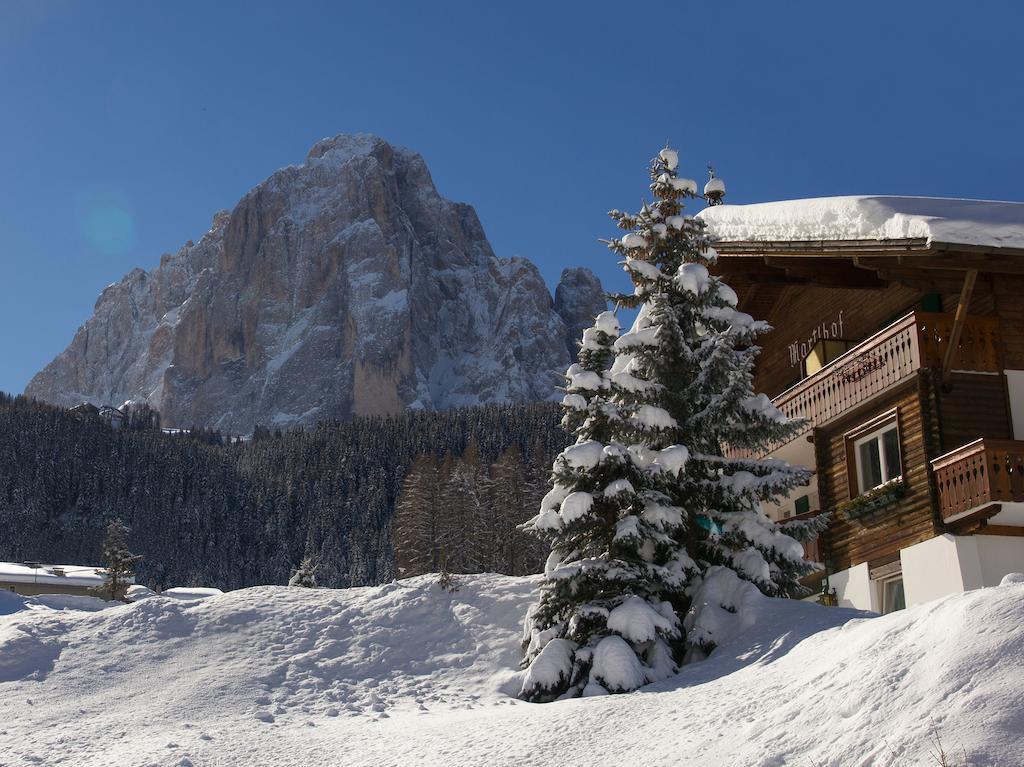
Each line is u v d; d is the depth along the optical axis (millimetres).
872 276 23062
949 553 20016
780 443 22297
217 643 18828
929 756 7156
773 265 22891
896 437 22094
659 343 18703
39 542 153000
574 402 18391
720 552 17672
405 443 178375
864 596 22656
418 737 12938
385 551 149375
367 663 18203
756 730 9125
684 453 17438
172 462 177750
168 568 154500
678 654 16078
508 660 18172
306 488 174625
